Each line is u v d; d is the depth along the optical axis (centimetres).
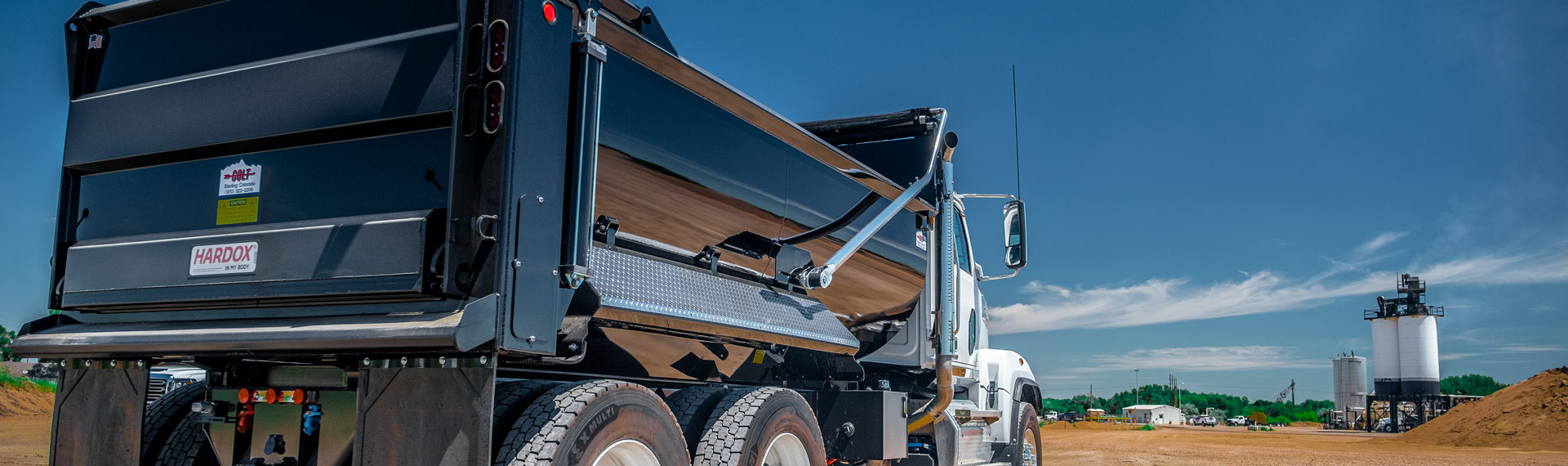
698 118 396
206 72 332
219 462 337
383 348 275
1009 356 816
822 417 517
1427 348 7262
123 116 339
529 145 286
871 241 559
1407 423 7281
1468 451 2827
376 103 296
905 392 612
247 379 348
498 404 296
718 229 414
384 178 295
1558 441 3095
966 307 730
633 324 350
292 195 310
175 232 328
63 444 333
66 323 346
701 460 380
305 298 295
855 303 556
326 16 314
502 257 273
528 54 288
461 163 279
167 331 318
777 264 466
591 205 310
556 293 295
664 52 367
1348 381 9569
